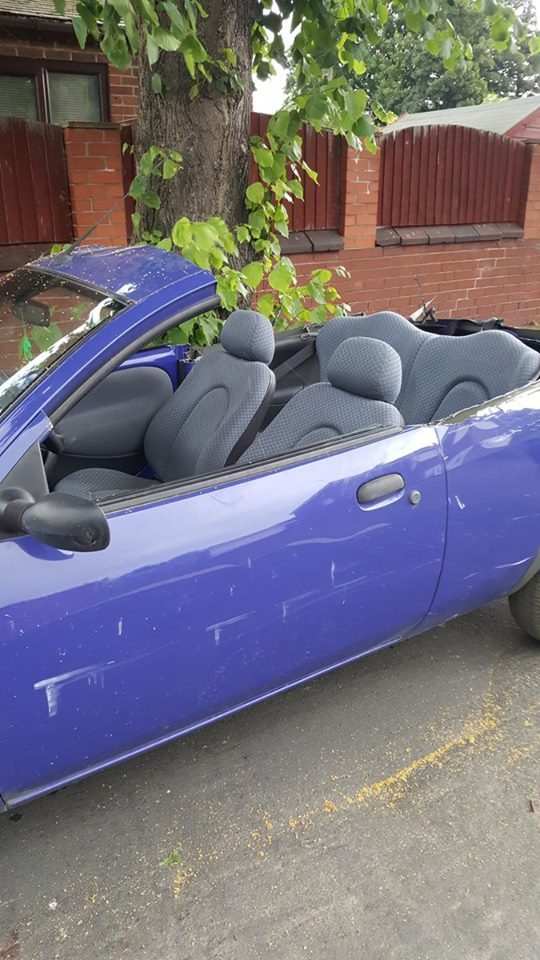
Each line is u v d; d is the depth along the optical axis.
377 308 7.00
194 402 2.85
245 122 3.91
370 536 2.19
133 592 1.80
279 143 4.11
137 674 1.87
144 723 1.96
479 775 2.35
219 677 2.03
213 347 3.33
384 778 2.34
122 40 3.04
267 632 2.07
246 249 4.14
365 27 3.75
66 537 1.54
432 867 2.02
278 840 2.12
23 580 1.67
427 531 2.32
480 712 2.64
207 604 1.92
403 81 28.98
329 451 2.16
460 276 7.46
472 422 2.42
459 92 27.97
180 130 3.76
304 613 2.12
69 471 3.15
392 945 1.81
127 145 4.94
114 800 2.28
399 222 6.93
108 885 2.00
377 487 2.18
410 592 2.37
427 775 2.35
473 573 2.53
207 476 1.99
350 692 2.75
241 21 3.70
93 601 1.75
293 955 1.79
